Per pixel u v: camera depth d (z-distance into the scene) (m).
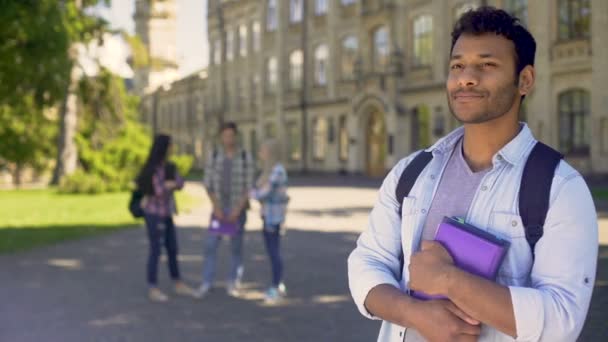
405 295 1.51
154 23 67.69
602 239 10.13
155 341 5.16
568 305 1.35
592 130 22.62
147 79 68.44
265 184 6.63
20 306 6.46
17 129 32.81
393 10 32.72
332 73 37.88
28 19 10.15
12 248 10.67
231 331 5.45
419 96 30.92
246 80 49.34
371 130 35.03
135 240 11.72
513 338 1.36
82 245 11.08
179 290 7.09
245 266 8.79
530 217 1.46
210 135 54.75
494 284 1.35
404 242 1.66
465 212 1.56
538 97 24.69
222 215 6.89
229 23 51.56
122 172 27.11
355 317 5.88
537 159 1.51
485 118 1.52
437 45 29.83
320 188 26.52
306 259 9.20
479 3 27.45
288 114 42.25
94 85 28.97
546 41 24.23
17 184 39.78
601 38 22.28
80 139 29.28
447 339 1.38
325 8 38.75
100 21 23.11
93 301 6.70
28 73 10.73
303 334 5.32
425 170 1.69
